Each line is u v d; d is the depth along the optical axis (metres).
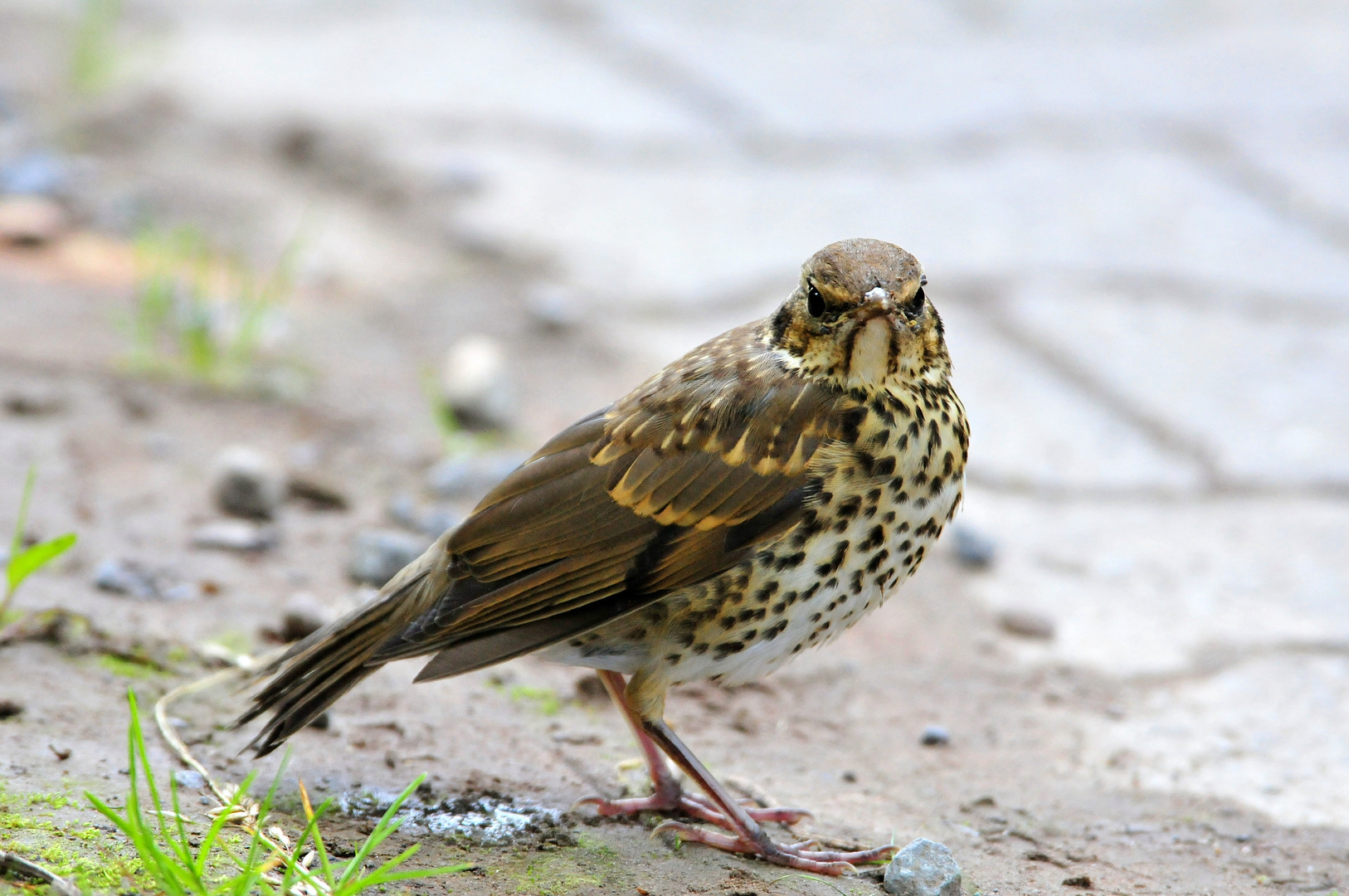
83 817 6.73
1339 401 13.29
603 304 14.54
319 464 11.43
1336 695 9.52
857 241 7.65
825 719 9.06
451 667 7.03
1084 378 13.61
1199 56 20.92
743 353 7.64
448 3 21.45
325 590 9.69
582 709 8.74
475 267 15.11
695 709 9.00
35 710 7.79
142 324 12.60
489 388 12.35
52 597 9.02
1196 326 14.45
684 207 16.31
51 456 10.85
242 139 17.19
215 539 10.03
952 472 7.57
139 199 15.62
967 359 13.84
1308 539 11.45
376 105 17.98
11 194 15.29
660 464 7.38
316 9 20.98
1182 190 17.14
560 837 7.32
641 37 20.45
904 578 7.63
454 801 7.55
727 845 7.36
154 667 8.47
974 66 20.33
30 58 18.86
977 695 9.47
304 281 14.51
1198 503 11.98
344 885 6.04
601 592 7.33
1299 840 7.92
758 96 18.91
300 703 7.23
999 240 15.95
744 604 7.32
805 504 7.25
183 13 20.64
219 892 5.95
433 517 10.61
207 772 7.44
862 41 21.02
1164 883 7.37
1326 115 18.97
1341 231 16.33
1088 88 19.72
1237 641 10.17
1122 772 8.63
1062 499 12.02
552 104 18.36
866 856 7.29
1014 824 7.94
